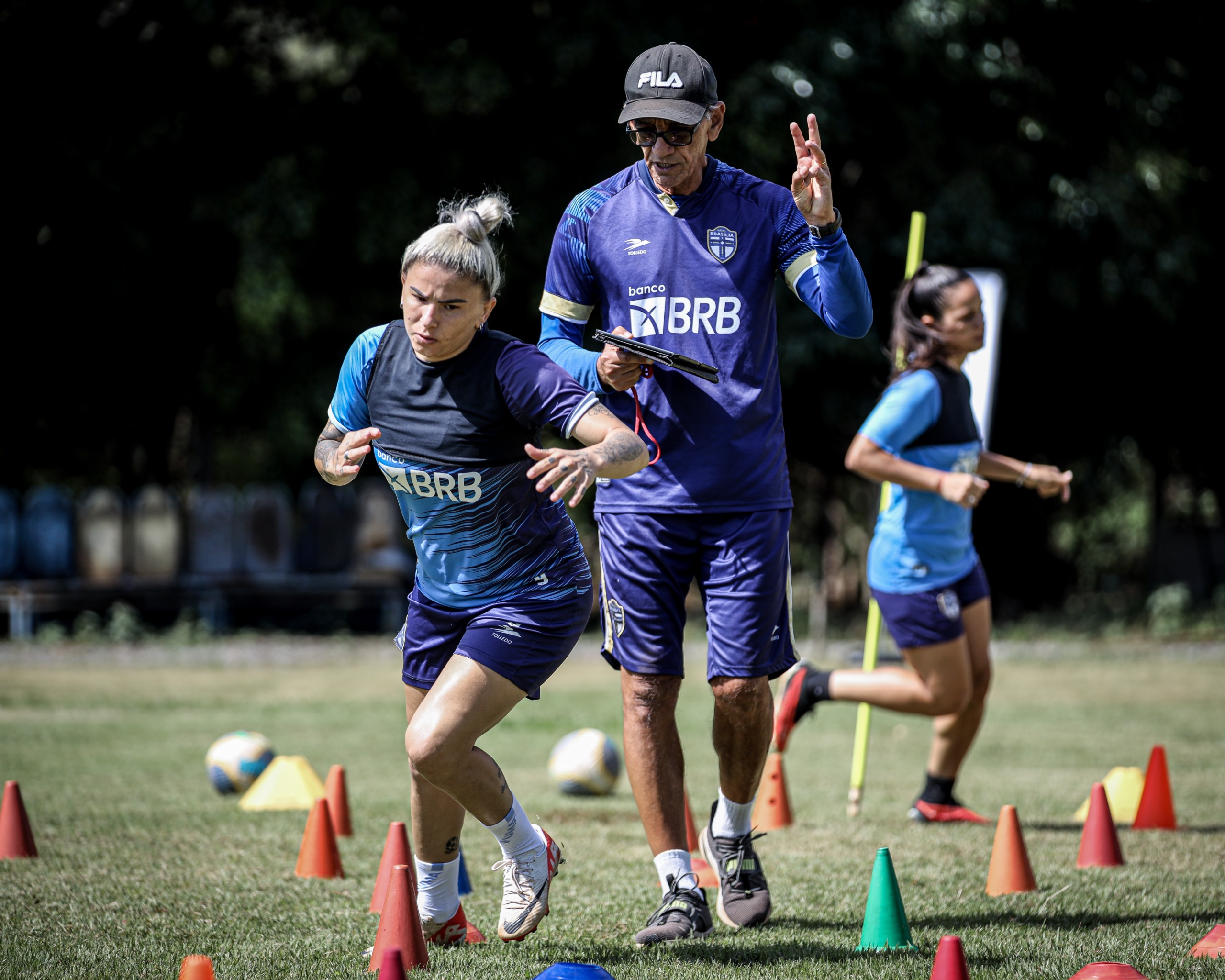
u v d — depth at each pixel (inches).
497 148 2481.5
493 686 509.7
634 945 550.9
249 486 3720.5
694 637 2460.6
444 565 524.4
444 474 507.5
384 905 546.6
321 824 687.1
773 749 874.8
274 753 1125.7
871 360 2507.4
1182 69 2573.8
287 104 2564.0
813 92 2269.9
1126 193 2454.5
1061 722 1473.9
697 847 759.1
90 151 2389.3
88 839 776.9
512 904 537.0
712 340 577.0
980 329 827.4
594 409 491.8
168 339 2679.6
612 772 995.9
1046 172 2546.8
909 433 807.1
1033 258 2511.1
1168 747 1267.2
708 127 569.0
